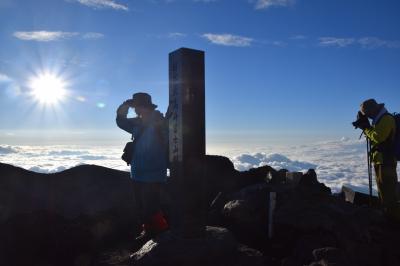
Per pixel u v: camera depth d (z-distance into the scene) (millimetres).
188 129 3729
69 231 3977
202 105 3805
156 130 4203
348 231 3938
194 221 3730
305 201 4512
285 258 3736
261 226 4535
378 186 4445
